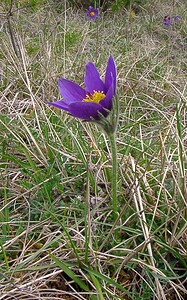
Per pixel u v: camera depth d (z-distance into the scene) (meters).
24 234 0.29
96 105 0.23
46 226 0.29
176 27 0.86
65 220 0.30
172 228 0.30
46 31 0.63
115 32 0.74
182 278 0.27
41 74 0.51
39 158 0.37
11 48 0.54
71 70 0.51
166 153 0.34
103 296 0.25
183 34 0.83
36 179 0.33
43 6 0.76
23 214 0.31
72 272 0.25
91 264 0.27
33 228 0.29
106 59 0.58
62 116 0.42
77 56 0.56
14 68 0.50
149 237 0.27
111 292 0.26
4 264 0.27
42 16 0.74
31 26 0.67
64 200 0.32
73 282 0.26
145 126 0.43
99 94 0.24
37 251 0.27
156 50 0.70
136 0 0.92
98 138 0.38
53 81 0.48
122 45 0.68
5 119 0.40
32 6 0.66
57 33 0.63
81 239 0.28
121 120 0.44
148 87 0.52
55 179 0.32
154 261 0.27
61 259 0.27
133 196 0.30
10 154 0.36
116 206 0.28
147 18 0.88
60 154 0.36
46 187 0.32
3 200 0.32
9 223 0.30
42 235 0.30
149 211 0.30
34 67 0.51
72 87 0.25
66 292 0.25
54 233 0.28
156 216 0.30
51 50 0.56
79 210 0.30
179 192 0.30
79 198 0.32
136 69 0.59
